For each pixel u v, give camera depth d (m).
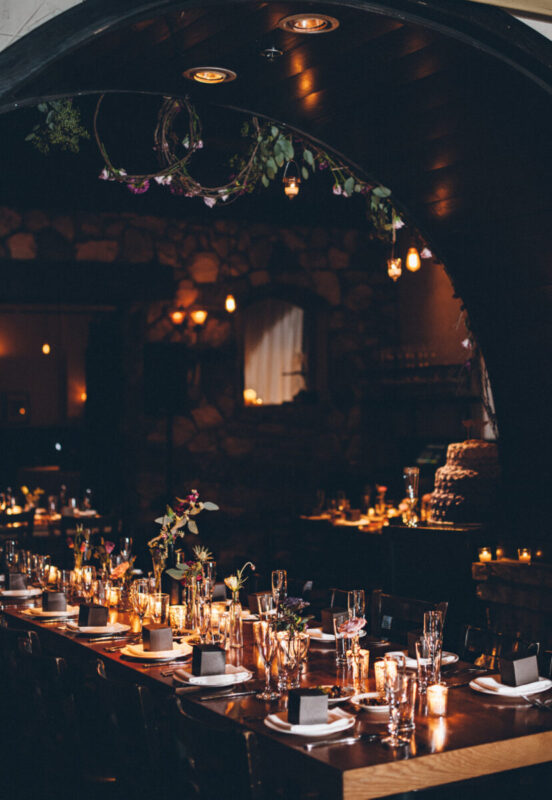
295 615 3.14
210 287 10.62
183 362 10.01
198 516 10.44
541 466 4.44
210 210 10.13
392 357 11.52
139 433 10.33
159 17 3.26
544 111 3.60
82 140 7.70
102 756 3.16
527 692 2.99
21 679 3.45
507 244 4.24
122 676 3.45
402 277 11.40
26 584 5.20
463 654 3.61
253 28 3.43
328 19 3.35
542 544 4.47
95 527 8.18
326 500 10.80
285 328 11.42
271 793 2.79
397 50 3.57
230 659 3.40
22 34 2.76
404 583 5.57
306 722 2.65
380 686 2.93
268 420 10.96
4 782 3.40
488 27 3.27
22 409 14.06
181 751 2.69
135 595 4.06
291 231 11.10
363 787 2.35
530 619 4.50
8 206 9.63
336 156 4.68
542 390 4.34
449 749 2.48
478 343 4.61
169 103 5.18
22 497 10.82
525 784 2.87
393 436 11.36
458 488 5.68
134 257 10.21
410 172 4.40
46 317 14.17
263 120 5.04
